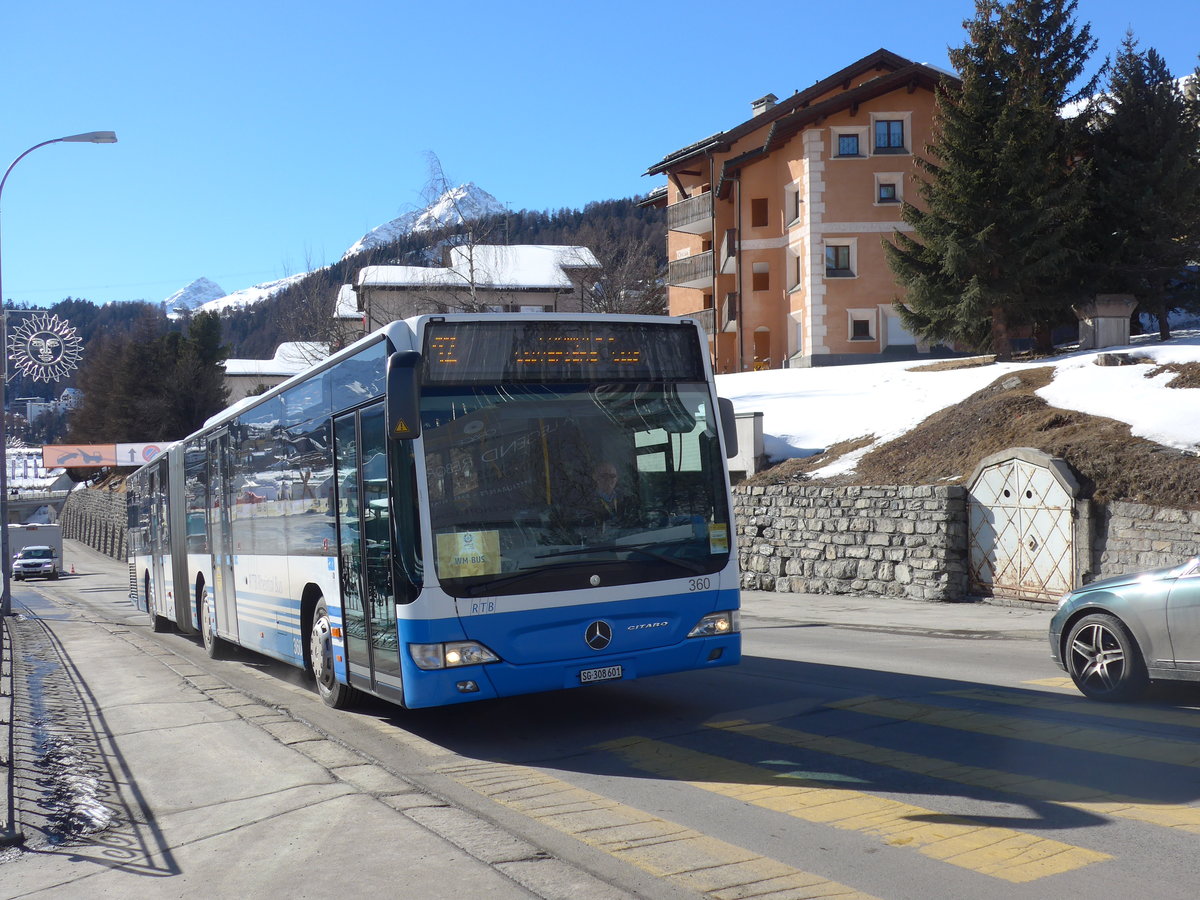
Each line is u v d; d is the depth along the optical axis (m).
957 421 21.30
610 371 8.28
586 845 5.41
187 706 10.04
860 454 22.70
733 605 8.39
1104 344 28.08
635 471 8.20
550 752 7.78
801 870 4.91
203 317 98.38
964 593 17.89
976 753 6.94
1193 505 14.38
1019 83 31.42
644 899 4.59
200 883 5.02
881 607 17.69
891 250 33.19
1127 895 4.45
